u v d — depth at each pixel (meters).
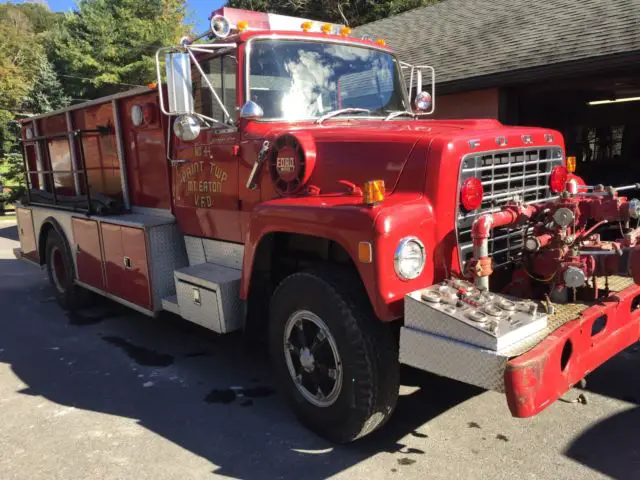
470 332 2.46
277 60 3.96
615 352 3.00
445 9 13.24
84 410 3.84
